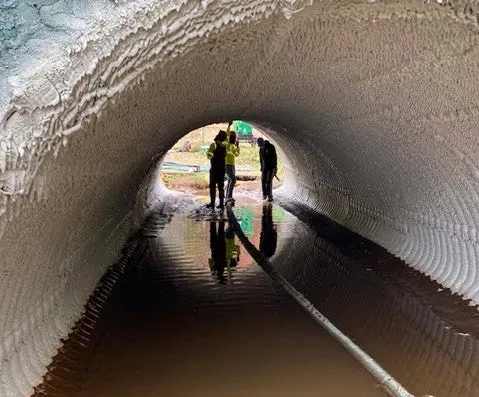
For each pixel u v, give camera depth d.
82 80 3.15
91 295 6.50
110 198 6.83
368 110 6.59
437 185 6.95
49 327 4.91
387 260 8.24
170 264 8.77
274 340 5.49
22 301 4.13
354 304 6.53
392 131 6.74
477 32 3.99
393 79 5.36
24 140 2.89
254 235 11.46
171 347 5.32
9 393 3.78
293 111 8.43
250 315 6.25
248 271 8.34
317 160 12.56
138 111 4.60
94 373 4.73
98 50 3.15
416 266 7.54
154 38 3.41
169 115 6.22
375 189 9.38
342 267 8.45
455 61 4.49
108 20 3.12
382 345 5.26
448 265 6.85
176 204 16.45
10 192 2.87
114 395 4.36
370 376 4.66
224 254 9.62
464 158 5.93
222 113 8.68
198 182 21.11
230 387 4.51
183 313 6.30
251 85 6.04
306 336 5.59
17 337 4.15
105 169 5.13
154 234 11.58
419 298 6.50
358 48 4.82
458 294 6.29
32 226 3.48
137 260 9.02
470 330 5.45
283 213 14.57
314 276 7.91
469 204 6.37
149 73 3.76
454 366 4.79
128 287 7.38
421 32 4.25
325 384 4.55
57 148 3.24
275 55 4.86
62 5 3.07
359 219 10.88
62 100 3.05
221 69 4.87
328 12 3.90
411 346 5.22
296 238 11.05
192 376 4.71
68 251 5.42
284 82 6.07
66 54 3.01
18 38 2.99
